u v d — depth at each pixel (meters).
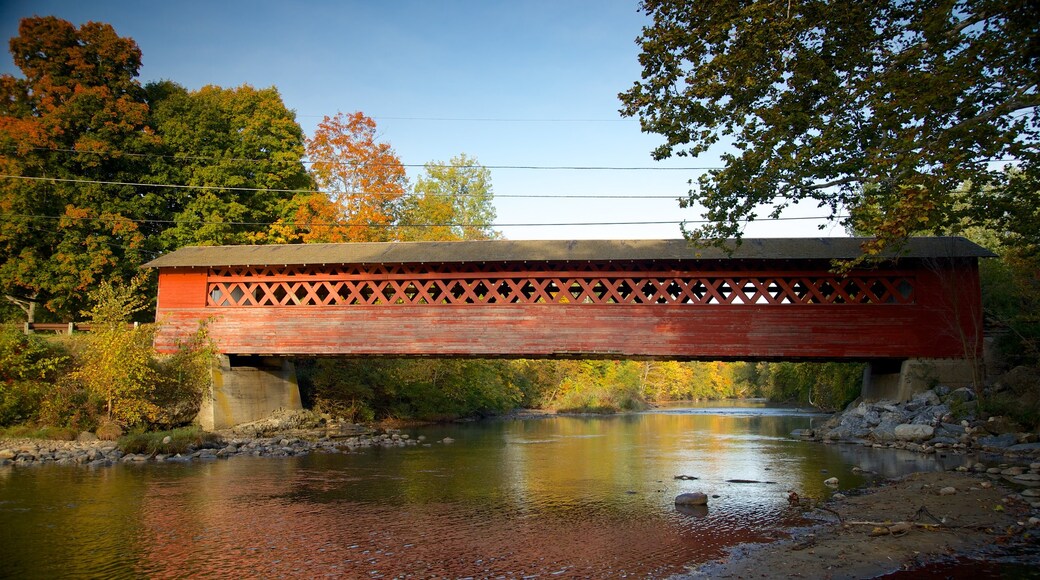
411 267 26.84
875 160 12.95
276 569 9.35
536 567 9.44
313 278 27.11
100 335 23.25
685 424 39.06
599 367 68.56
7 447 19.88
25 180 31.75
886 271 25.03
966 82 11.88
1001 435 20.61
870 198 15.06
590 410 55.12
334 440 26.17
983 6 12.29
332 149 42.38
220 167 36.25
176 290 27.55
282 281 27.31
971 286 24.67
